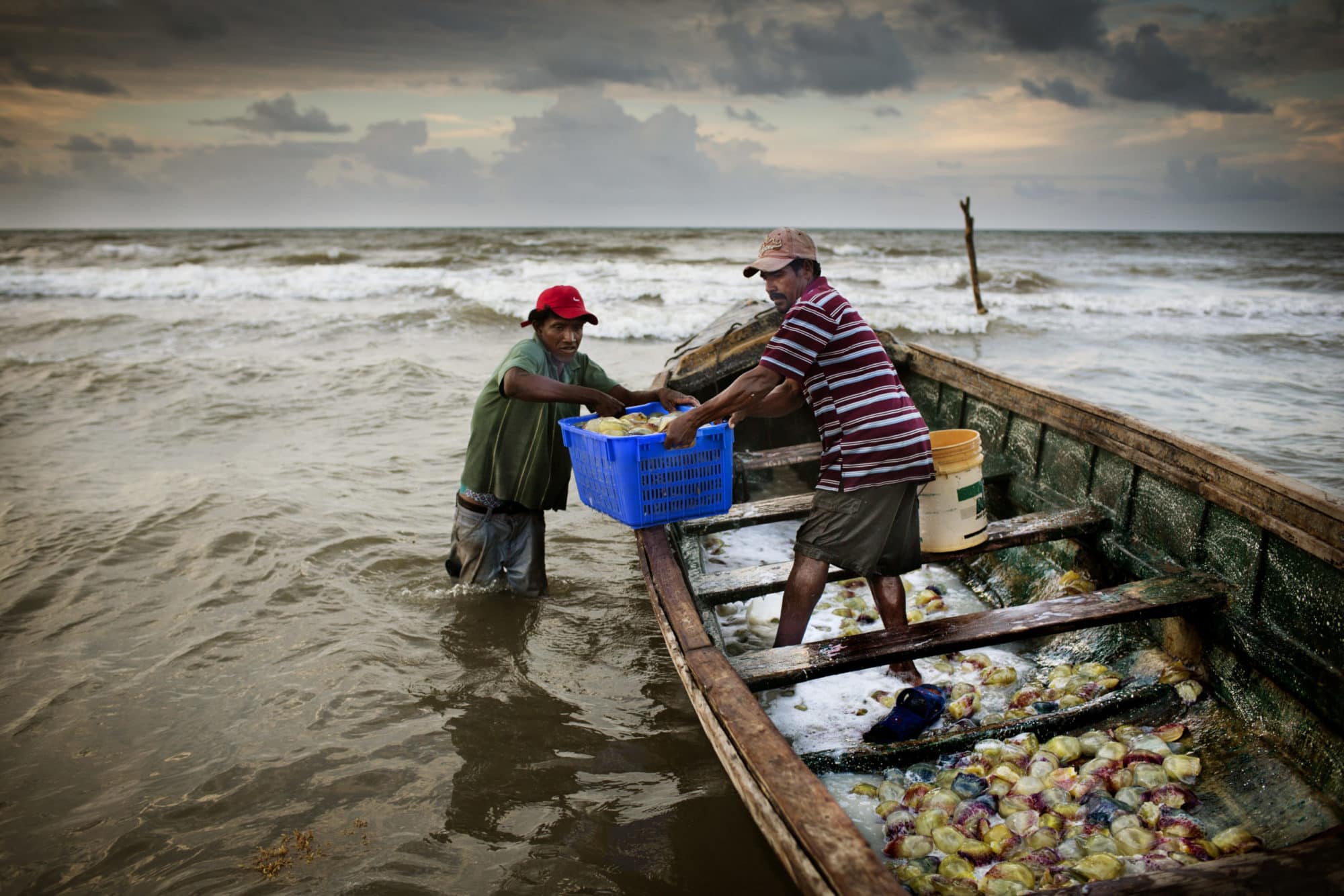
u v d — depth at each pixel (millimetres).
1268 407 9578
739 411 3912
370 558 5309
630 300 20000
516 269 26219
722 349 5906
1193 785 2906
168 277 20359
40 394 9375
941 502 3713
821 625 4398
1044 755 3012
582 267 26453
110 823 2977
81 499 6184
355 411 8922
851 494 3309
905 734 3223
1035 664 3971
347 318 15500
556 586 5059
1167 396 10164
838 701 3674
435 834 2971
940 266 30172
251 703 3752
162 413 8688
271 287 20344
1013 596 4645
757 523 4676
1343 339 14758
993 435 5406
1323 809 2615
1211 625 3330
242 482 6594
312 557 5270
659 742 3562
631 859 2873
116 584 4867
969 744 3150
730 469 3982
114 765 3305
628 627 4578
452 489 6605
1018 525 4082
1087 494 4363
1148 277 27969
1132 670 3625
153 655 4145
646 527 3848
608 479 3852
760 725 2488
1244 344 14289
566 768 3375
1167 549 3754
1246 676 3178
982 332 15711
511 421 4332
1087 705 3291
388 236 57406
